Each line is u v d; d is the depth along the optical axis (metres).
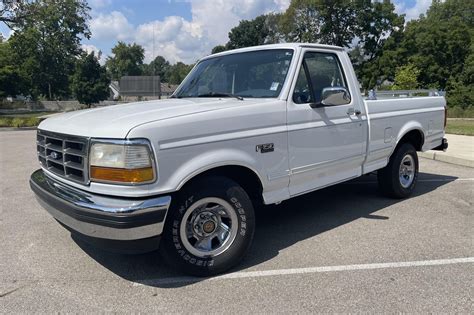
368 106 5.09
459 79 46.84
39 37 60.06
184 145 3.30
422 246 4.25
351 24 53.81
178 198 3.41
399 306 3.09
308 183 4.44
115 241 3.13
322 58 4.63
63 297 3.29
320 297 3.24
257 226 4.99
